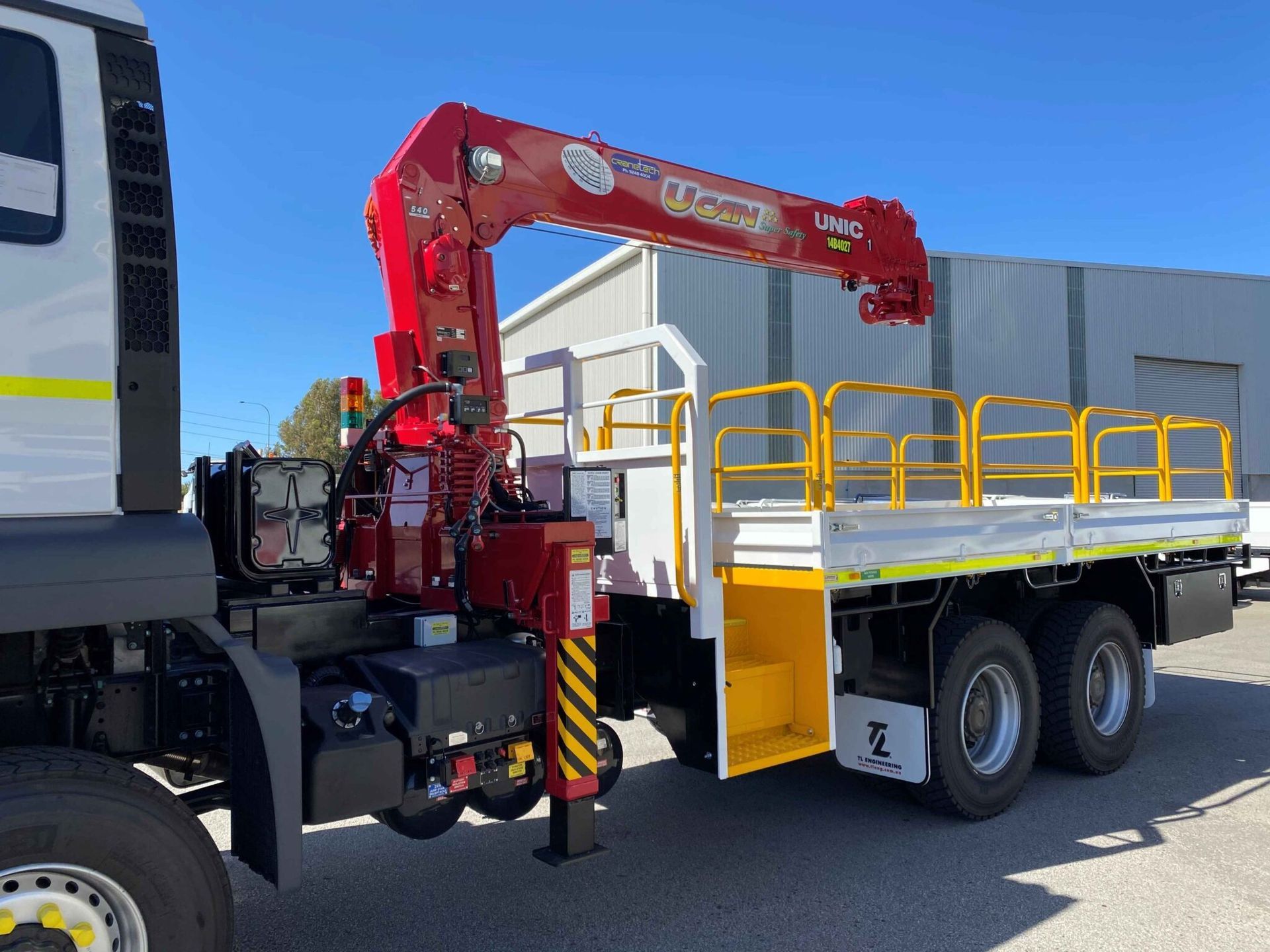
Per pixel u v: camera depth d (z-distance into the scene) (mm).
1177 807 5137
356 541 4309
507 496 3982
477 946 3488
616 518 3742
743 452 24594
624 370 24203
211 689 2756
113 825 2223
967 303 28516
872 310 6824
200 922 2359
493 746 3330
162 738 2652
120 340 2461
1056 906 3816
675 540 3916
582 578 3488
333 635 3279
